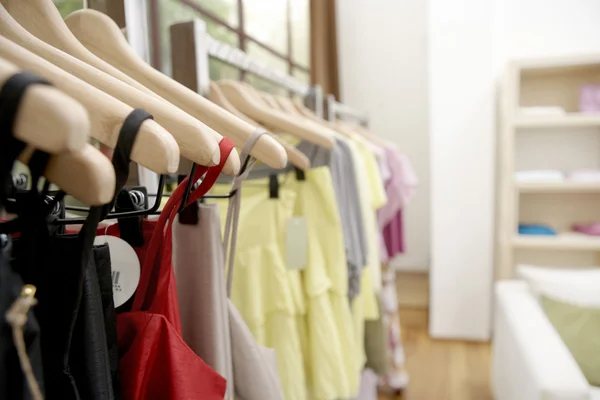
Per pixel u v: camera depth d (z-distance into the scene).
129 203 0.54
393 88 3.61
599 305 1.54
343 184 1.03
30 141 0.22
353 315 1.18
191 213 0.57
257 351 0.63
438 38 2.42
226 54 0.87
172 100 0.54
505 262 2.26
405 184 1.88
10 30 0.39
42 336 0.36
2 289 0.26
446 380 2.17
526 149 2.45
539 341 1.36
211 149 0.37
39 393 0.26
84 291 0.36
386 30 3.56
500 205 2.46
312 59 2.99
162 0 1.80
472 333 2.59
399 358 2.04
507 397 1.57
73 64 0.39
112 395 0.39
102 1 0.66
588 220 2.39
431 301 2.63
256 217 0.88
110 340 0.42
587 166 2.36
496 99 2.49
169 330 0.46
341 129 1.46
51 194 0.52
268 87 2.67
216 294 0.57
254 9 2.70
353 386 1.02
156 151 0.30
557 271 1.74
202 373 0.47
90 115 0.31
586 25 2.35
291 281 0.91
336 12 3.61
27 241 0.32
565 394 1.11
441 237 2.56
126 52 0.55
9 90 0.21
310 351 0.98
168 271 0.50
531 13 2.41
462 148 2.46
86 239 0.32
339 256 0.96
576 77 2.32
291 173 0.95
